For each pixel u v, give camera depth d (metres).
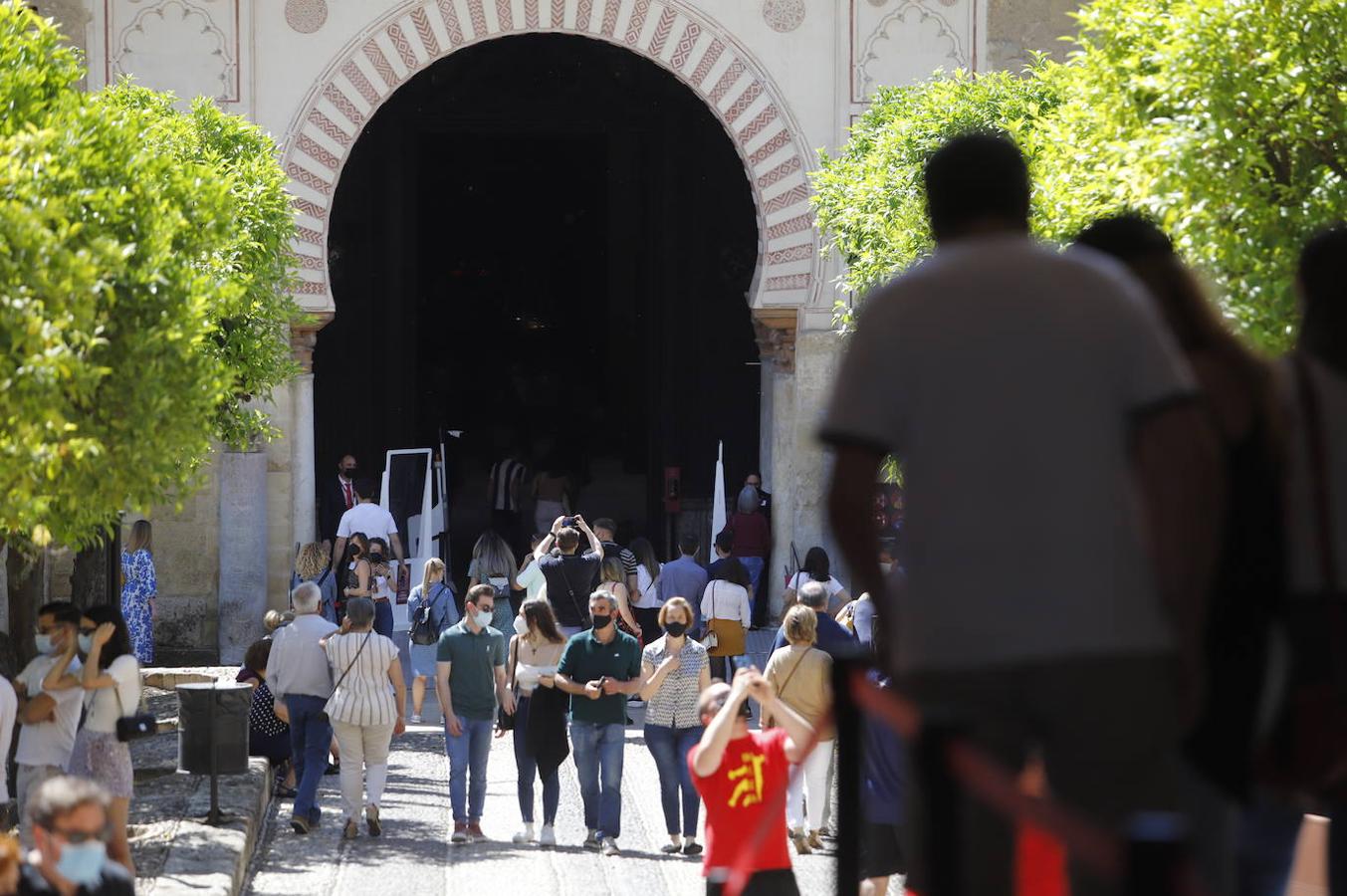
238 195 35.91
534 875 24.66
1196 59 20.92
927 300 7.00
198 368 21.81
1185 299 9.29
